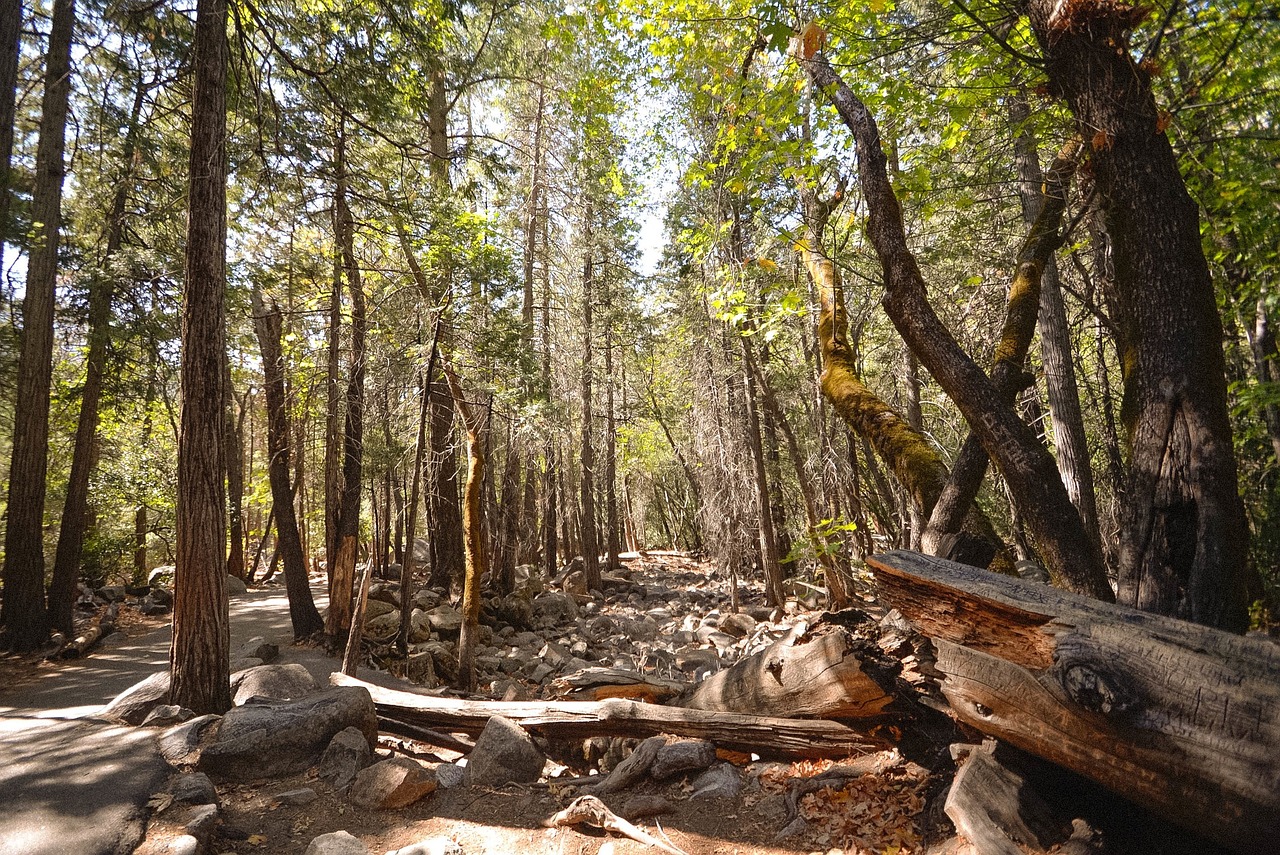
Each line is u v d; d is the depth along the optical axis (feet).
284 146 36.35
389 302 41.86
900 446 18.12
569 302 77.41
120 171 44.04
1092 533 30.78
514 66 62.28
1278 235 22.77
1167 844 10.34
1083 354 46.42
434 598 53.06
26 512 40.06
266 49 35.35
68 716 24.35
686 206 46.39
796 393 51.88
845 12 17.26
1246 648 9.04
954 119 18.56
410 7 37.29
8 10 38.01
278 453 42.96
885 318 44.45
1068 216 22.07
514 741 18.99
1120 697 9.55
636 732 19.13
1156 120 12.53
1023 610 10.98
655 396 99.19
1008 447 13.62
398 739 22.45
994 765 12.37
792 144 18.79
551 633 55.47
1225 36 15.99
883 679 14.84
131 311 45.24
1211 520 11.00
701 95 22.74
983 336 37.68
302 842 15.72
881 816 14.01
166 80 32.45
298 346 47.21
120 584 69.15
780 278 23.35
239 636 43.88
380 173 43.01
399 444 42.22
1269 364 31.32
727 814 15.43
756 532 67.10
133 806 16.12
